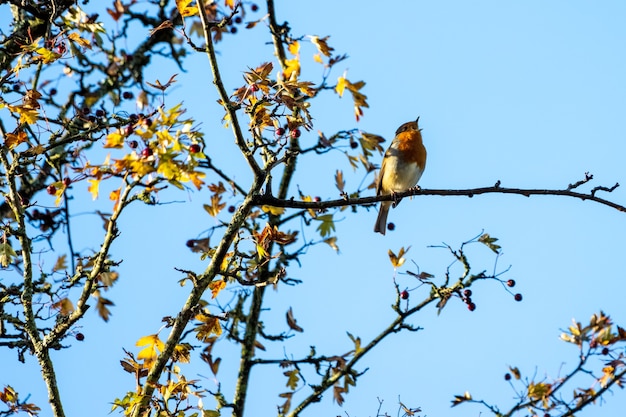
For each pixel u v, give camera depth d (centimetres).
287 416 1333
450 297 1291
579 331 1297
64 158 1427
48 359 1057
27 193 1480
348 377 1337
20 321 1116
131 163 896
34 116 1091
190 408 1002
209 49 1009
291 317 1446
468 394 1292
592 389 1285
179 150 888
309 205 1086
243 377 1446
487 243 1273
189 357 1039
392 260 1308
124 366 1023
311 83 1046
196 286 1056
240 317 1511
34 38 1339
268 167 1070
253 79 1025
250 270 1091
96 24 1365
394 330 1323
